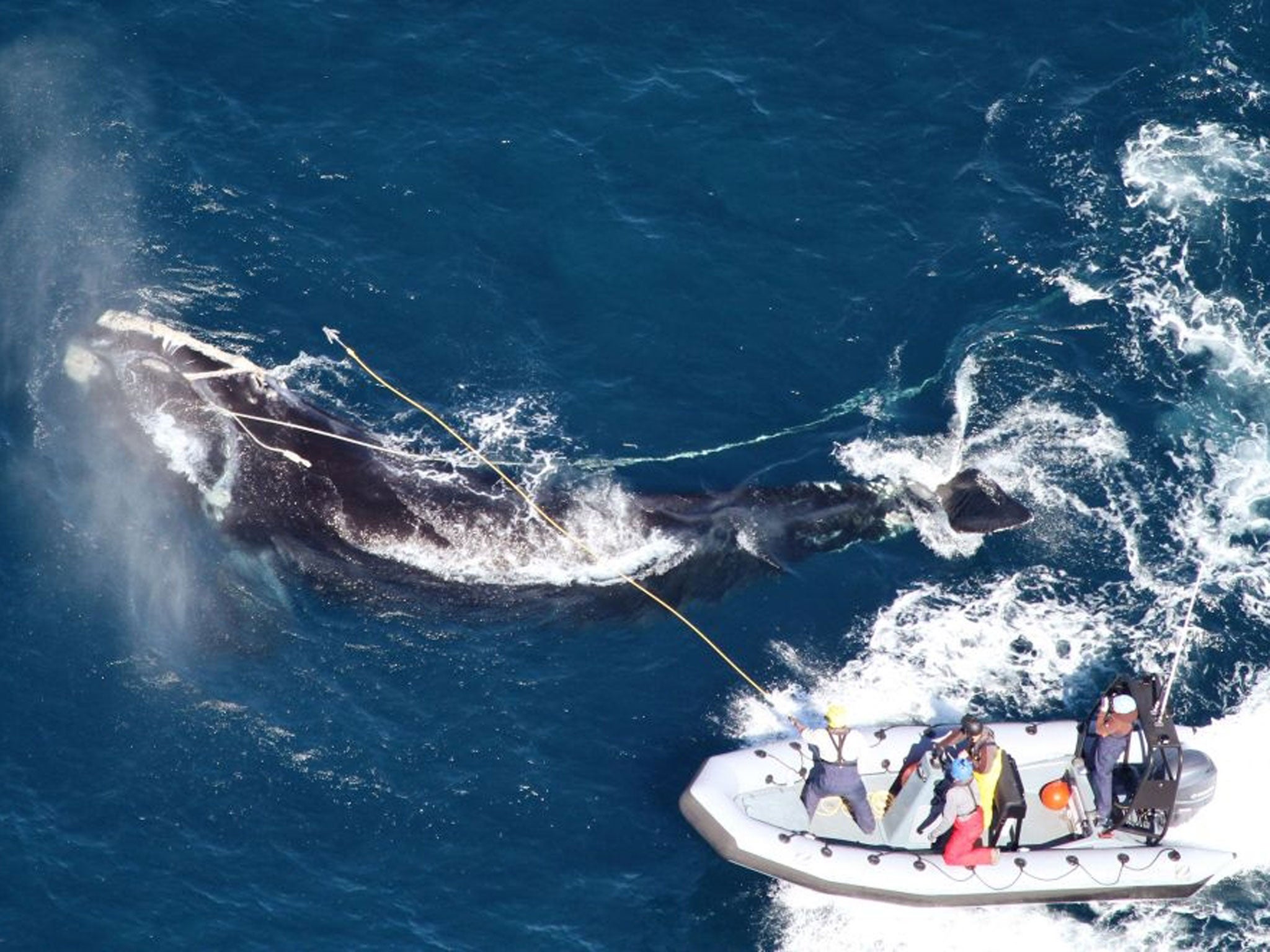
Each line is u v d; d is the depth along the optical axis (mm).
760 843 116500
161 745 124188
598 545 135750
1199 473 141750
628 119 163875
